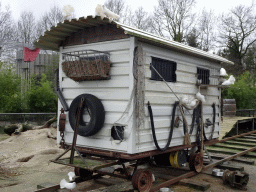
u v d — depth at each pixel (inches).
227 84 273.3
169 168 289.0
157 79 213.3
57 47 244.7
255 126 587.8
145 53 196.2
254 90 794.8
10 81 672.4
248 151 384.8
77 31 222.7
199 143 265.7
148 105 200.7
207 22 1334.9
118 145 191.5
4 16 1315.2
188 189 227.3
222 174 265.6
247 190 231.5
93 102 195.8
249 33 1300.4
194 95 264.7
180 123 237.9
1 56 995.9
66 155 336.2
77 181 225.3
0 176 262.5
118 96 195.8
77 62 202.4
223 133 442.0
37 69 921.5
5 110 646.5
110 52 202.2
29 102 652.7
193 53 250.2
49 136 418.9
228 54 1379.2
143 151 194.4
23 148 380.8
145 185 202.2
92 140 206.5
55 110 671.8
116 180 241.4
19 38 1370.6
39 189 196.5
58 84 235.0
